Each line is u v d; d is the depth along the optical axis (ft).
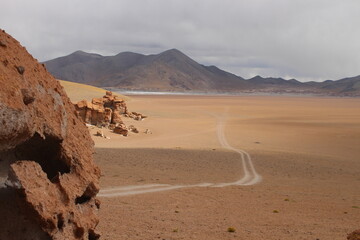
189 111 424.05
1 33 26.94
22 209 24.97
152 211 69.67
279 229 61.77
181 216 67.21
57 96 29.37
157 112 384.27
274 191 102.53
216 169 139.03
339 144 224.53
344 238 57.62
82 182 30.07
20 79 25.55
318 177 133.18
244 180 120.98
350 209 83.30
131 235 51.93
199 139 229.25
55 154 29.25
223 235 55.72
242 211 75.56
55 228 26.08
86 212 31.12
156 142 210.79
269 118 375.04
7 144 24.08
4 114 22.89
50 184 27.04
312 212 78.07
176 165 141.79
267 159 165.99
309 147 211.20
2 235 24.76
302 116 410.72
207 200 85.05
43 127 27.20
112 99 307.37
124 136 223.10
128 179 106.83
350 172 145.38
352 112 498.69
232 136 245.86
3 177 26.37
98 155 152.05
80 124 32.78
